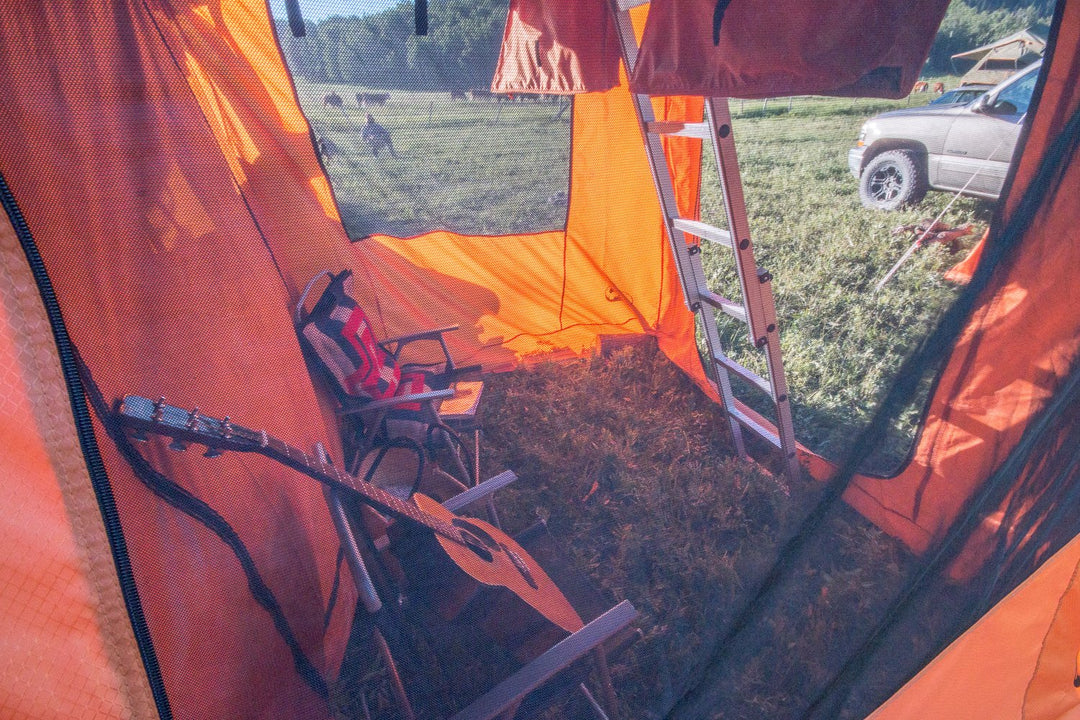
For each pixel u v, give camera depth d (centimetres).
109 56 72
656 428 205
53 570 60
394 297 171
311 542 122
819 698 104
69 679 60
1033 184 93
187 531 83
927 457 107
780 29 92
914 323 107
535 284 186
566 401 207
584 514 175
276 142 88
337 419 197
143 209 80
